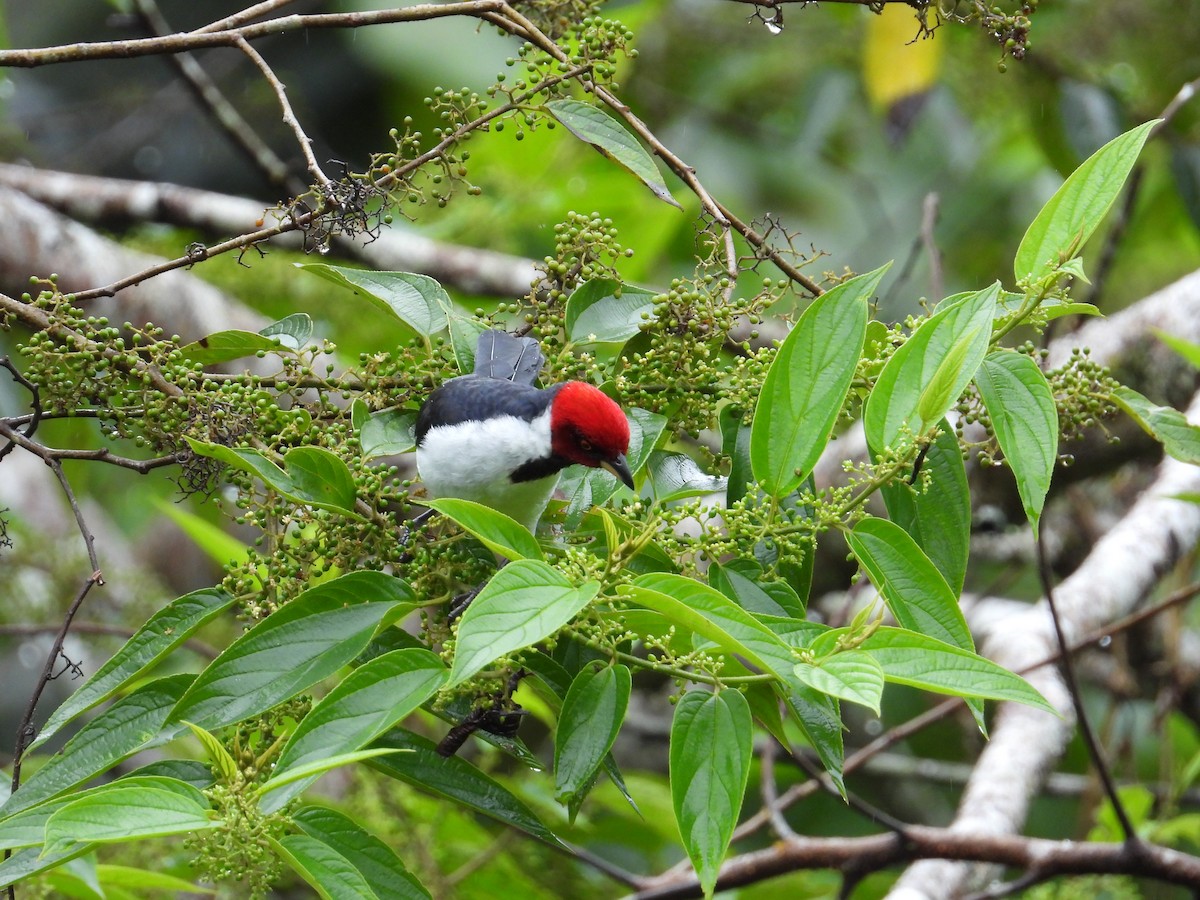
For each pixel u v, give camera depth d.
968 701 5.66
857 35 17.66
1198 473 12.69
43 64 7.48
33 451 7.16
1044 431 6.36
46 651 15.89
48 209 13.84
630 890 13.35
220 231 15.36
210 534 11.33
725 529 6.71
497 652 5.01
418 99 19.22
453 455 8.23
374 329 15.23
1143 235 17.73
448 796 6.46
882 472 6.36
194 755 11.75
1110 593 12.55
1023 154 18.50
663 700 16.33
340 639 6.23
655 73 18.75
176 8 21.16
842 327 6.38
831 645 5.47
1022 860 10.20
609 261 7.88
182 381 7.37
